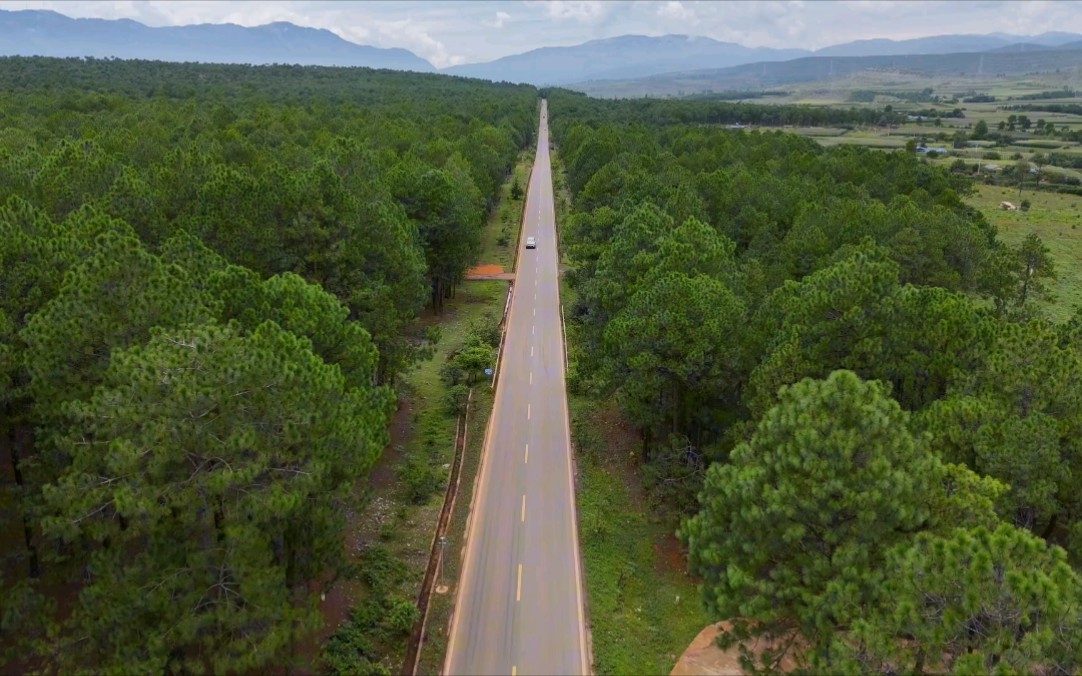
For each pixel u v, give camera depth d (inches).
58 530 872.9
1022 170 5836.6
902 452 903.1
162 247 1512.1
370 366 1469.0
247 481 901.2
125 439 869.8
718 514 994.7
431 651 1154.0
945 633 729.0
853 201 2876.5
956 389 1254.9
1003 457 1047.0
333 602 1250.0
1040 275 2736.2
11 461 1241.4
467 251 2928.2
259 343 1038.4
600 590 1312.7
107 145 2891.2
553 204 4968.0
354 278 1897.1
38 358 1006.4
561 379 2263.8
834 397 918.4
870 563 871.7
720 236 2306.8
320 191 1902.1
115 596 869.8
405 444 1845.5
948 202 3614.7
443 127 5378.9
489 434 1893.5
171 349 924.0
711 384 1539.1
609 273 2095.2
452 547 1427.2
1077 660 679.1
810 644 913.5
